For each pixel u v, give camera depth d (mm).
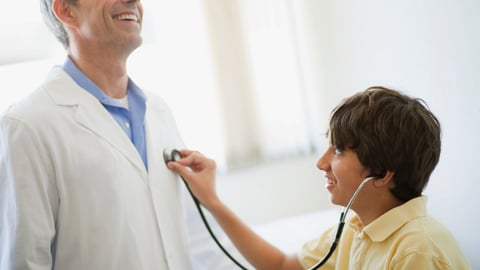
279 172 2658
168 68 2420
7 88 2049
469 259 1732
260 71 2613
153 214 1189
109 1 1144
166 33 2410
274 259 1245
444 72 1706
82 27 1177
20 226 1034
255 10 2588
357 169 1014
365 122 997
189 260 1249
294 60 2643
